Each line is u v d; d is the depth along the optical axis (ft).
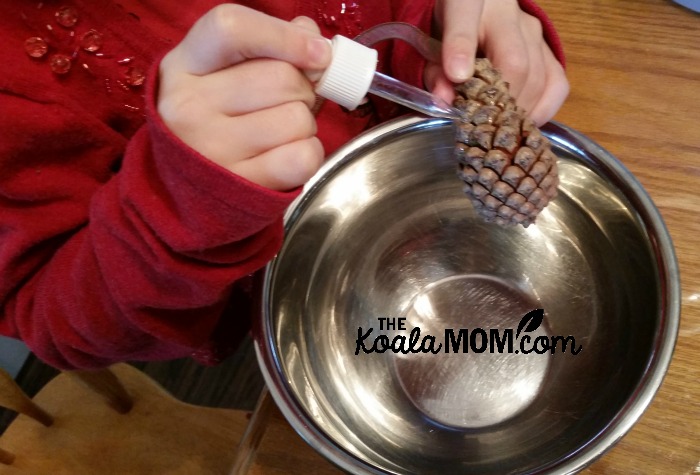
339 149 1.71
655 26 2.01
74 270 1.54
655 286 1.44
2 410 3.72
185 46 1.13
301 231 1.69
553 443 1.46
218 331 2.08
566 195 1.73
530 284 1.75
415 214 1.88
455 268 1.81
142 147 1.27
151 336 1.70
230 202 1.13
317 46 1.14
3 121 1.50
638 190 1.51
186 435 2.76
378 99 2.09
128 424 2.79
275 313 1.57
